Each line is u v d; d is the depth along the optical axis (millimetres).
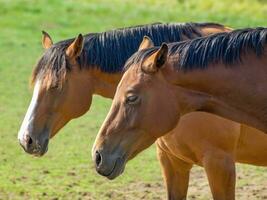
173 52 10055
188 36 12203
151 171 17312
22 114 22578
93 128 21203
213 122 11805
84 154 18641
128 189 16109
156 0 41562
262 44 10008
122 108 9906
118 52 12273
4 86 26047
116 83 12391
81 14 37656
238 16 38062
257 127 10156
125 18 37031
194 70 9953
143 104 9836
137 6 40031
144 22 36344
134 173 17172
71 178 16750
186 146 11977
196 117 11797
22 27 35219
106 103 24266
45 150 12438
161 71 9953
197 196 15727
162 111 9859
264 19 37688
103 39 12375
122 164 9906
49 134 12430
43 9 38219
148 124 9859
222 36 10102
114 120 9945
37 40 33219
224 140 11883
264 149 12250
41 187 16094
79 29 34844
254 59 10023
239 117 10133
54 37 33188
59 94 12328
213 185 12000
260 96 9977
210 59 9984
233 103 10062
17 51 31266
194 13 38469
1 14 37156
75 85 12359
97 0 41438
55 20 36344
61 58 12328
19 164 17734
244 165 17969
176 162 12445
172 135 11930
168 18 37156
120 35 12344
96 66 12359
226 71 9984
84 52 12359
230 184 11969
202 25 12406
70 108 12414
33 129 12328
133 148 9945
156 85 9883
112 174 9883
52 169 17406
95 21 36344
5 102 24031
